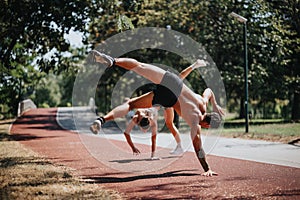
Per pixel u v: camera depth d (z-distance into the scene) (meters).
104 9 19.81
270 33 28.02
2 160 12.91
